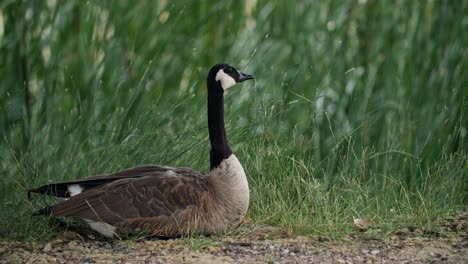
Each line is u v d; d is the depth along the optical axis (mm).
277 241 10219
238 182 10477
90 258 9516
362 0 14562
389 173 13055
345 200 11484
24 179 11617
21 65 13914
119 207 10023
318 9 14719
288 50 14672
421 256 9531
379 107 13914
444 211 11469
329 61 14375
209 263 9234
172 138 12461
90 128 12867
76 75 13852
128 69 14188
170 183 10281
